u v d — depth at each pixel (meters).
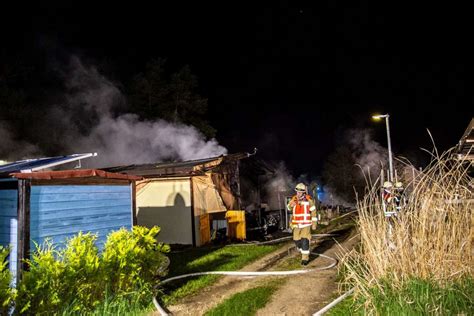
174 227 14.38
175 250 13.34
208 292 7.71
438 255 5.88
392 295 5.69
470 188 6.31
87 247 6.38
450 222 6.11
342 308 6.06
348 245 12.18
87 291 6.07
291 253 11.41
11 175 6.16
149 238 7.43
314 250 11.84
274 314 6.24
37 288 5.33
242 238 14.88
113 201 8.22
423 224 6.05
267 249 12.05
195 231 14.20
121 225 8.30
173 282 8.57
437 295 5.45
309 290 7.46
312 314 6.20
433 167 6.32
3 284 5.12
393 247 6.23
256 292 7.40
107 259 6.29
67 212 7.12
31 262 5.88
